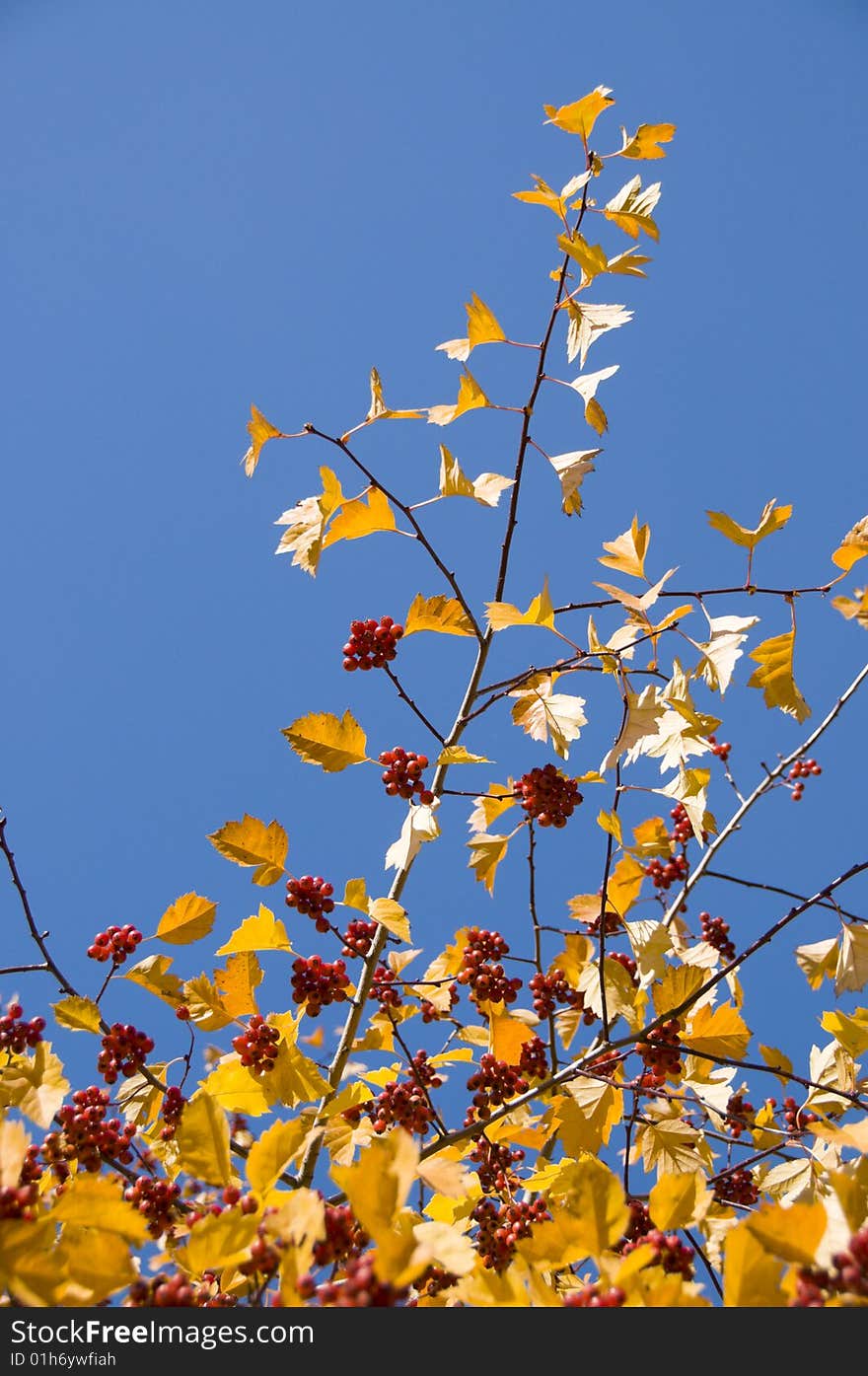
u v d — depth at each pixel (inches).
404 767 173.6
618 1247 118.5
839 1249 90.4
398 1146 85.1
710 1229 144.6
